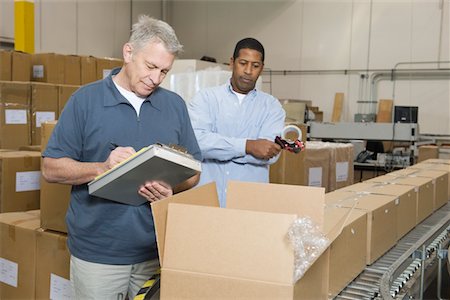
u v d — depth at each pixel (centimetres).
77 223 140
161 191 129
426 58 658
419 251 154
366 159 514
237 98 196
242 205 124
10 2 586
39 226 197
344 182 327
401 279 145
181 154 118
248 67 189
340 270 128
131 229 137
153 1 833
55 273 187
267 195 122
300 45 749
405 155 504
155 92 145
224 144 183
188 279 98
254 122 196
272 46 772
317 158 299
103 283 140
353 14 705
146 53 128
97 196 129
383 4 683
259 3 781
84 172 128
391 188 202
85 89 138
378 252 159
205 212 98
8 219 208
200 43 841
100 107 136
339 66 719
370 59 696
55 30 655
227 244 96
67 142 135
